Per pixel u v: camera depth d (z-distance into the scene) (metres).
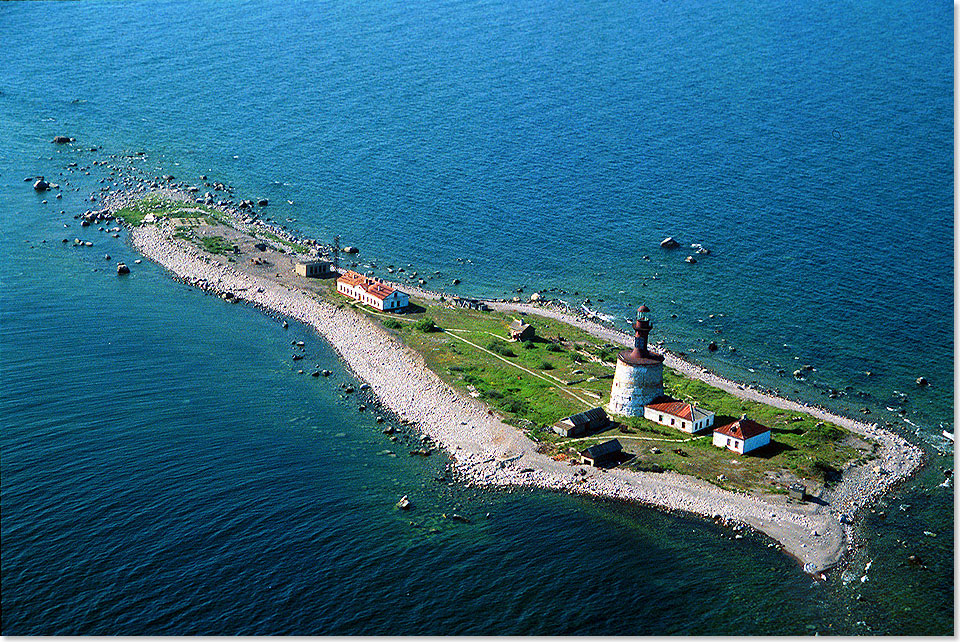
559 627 123.31
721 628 123.69
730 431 162.50
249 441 163.75
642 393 172.62
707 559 136.88
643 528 143.38
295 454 160.88
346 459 160.50
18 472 149.75
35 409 168.38
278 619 123.44
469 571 133.25
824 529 143.12
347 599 127.31
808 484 153.12
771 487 152.25
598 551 138.12
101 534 137.38
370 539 139.38
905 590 131.62
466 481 155.62
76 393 175.00
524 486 154.12
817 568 135.38
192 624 122.12
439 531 142.00
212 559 133.62
